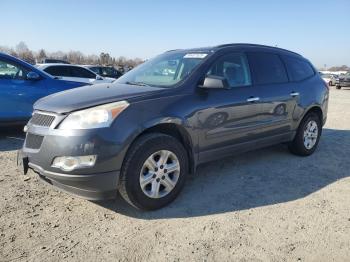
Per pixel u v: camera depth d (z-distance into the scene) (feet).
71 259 9.71
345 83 98.53
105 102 11.82
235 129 15.15
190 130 13.32
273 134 17.40
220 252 10.14
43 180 12.37
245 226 11.65
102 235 10.97
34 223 11.58
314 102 19.26
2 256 9.73
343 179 16.35
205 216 12.31
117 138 11.34
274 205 13.32
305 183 15.70
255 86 16.21
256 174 16.67
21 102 22.38
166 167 12.69
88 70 42.80
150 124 12.07
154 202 12.42
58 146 11.21
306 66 20.24
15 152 19.49
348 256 10.09
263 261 9.75
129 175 11.69
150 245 10.46
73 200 13.34
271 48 18.34
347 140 24.82
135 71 16.67
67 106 11.75
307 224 11.89
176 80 14.10
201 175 16.38
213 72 14.71
